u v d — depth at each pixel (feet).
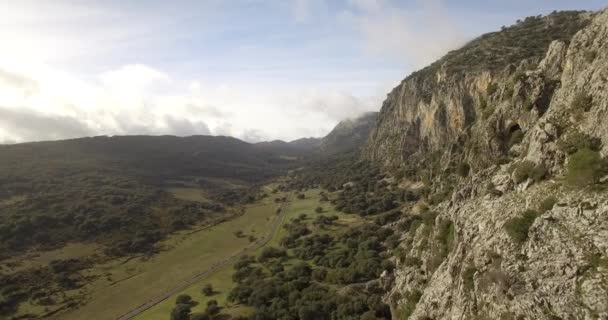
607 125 120.57
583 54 153.69
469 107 517.96
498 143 215.10
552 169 133.80
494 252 125.08
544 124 147.84
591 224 101.60
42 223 527.40
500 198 148.36
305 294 306.35
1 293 368.27
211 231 612.70
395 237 396.98
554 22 614.34
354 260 366.22
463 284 135.44
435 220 217.15
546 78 202.39
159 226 615.16
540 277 103.91
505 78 278.05
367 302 268.62
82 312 353.31
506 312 108.99
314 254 424.05
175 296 365.81
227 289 367.25
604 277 89.40
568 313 92.17
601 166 112.68
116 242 529.86
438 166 468.34
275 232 569.23
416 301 193.16
